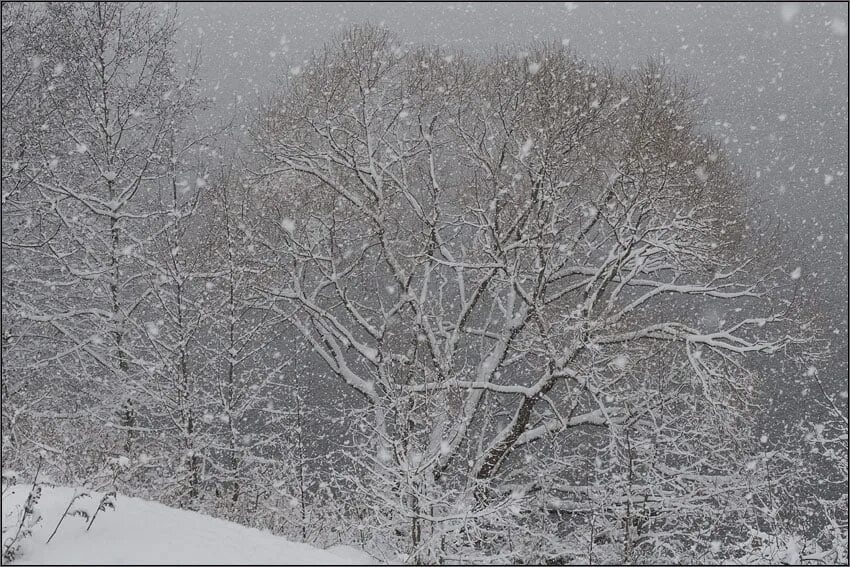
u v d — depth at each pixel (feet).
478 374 60.13
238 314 51.16
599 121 59.57
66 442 38.37
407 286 57.52
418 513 34.01
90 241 51.34
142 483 39.09
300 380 61.11
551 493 52.75
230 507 40.57
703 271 60.13
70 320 48.11
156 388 45.85
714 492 49.88
